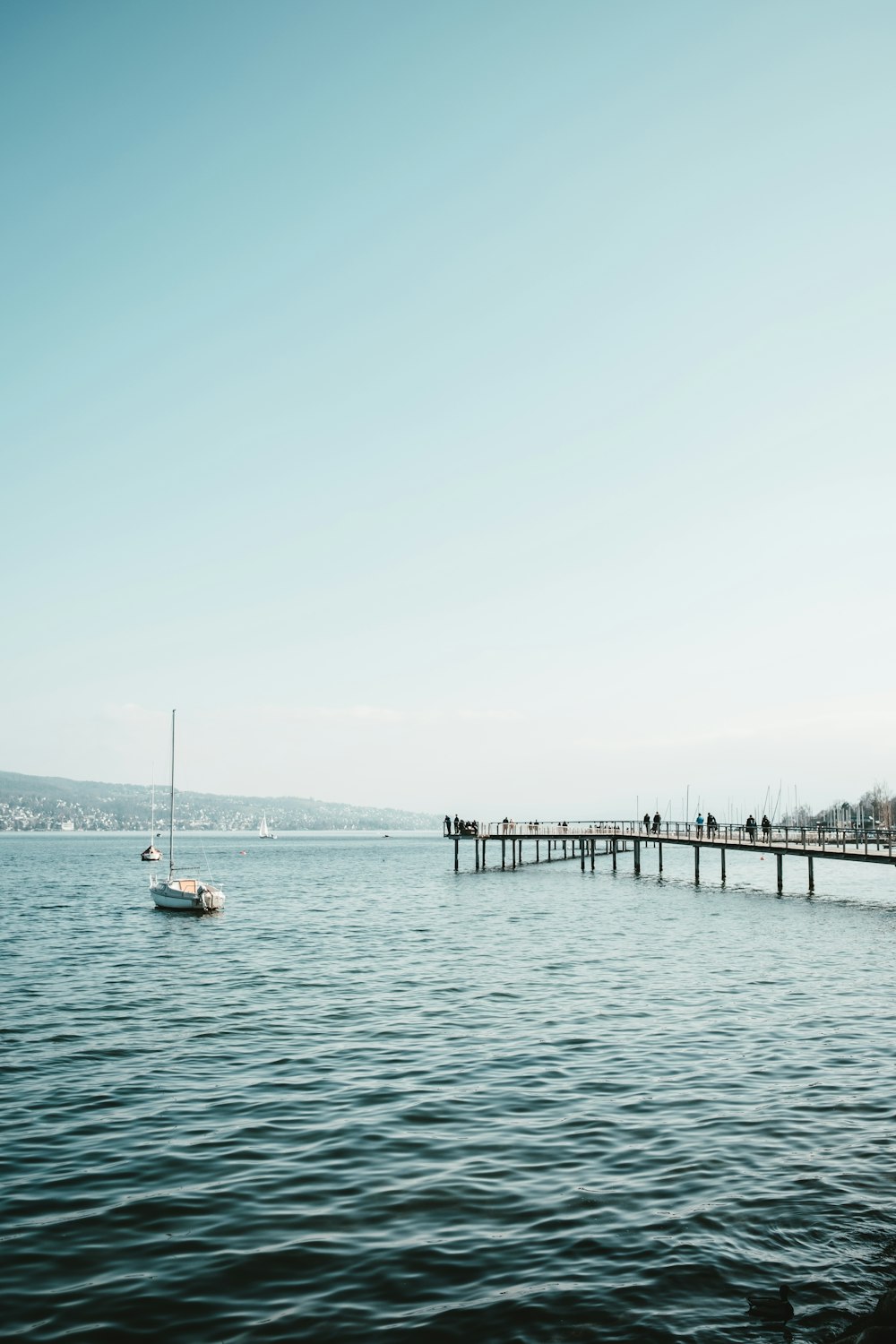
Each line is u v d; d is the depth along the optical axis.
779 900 61.00
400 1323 9.92
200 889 57.50
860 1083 18.30
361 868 113.62
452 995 27.83
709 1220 12.30
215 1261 11.34
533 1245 11.69
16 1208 12.90
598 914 52.03
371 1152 14.93
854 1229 11.98
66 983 30.94
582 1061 20.23
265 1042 22.31
